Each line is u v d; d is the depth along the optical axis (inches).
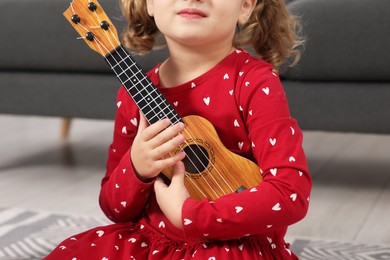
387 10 73.8
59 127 126.5
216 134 47.0
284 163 44.8
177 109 48.5
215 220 43.7
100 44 48.4
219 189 46.7
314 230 71.7
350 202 81.0
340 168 96.1
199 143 47.0
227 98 47.5
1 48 87.0
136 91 47.3
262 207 43.7
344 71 76.2
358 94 76.5
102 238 48.9
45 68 86.7
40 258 63.7
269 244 48.4
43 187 88.7
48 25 84.7
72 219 74.7
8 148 110.7
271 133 45.5
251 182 46.5
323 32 75.7
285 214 44.1
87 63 84.7
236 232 44.2
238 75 47.8
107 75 85.5
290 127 46.0
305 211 45.3
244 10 49.8
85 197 84.1
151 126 45.3
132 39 54.7
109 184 49.3
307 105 78.3
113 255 47.6
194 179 46.8
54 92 87.0
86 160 102.7
